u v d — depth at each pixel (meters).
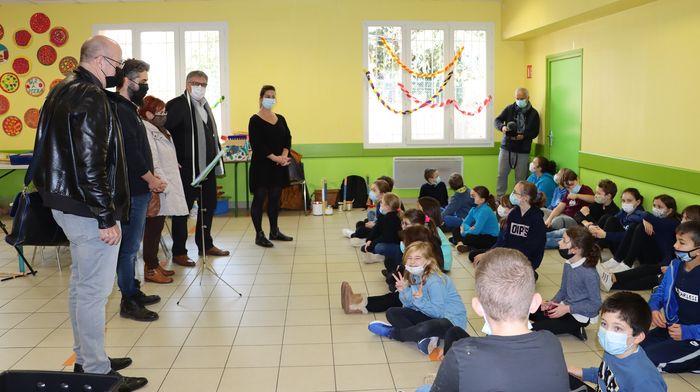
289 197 8.27
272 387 3.21
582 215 6.09
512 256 1.73
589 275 3.73
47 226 3.26
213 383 3.26
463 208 6.69
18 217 3.23
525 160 8.12
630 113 6.16
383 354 3.61
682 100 5.37
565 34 7.43
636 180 6.08
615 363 2.58
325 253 5.98
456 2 8.49
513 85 8.71
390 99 8.59
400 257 5.07
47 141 2.76
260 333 3.95
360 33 8.43
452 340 3.16
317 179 8.66
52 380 2.01
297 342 3.80
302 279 5.12
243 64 8.36
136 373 3.38
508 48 8.64
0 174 8.12
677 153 5.47
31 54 8.15
